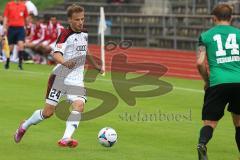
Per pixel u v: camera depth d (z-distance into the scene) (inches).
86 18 3993.6
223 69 884.0
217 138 1144.2
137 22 3772.1
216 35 893.8
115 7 4067.4
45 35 2655.0
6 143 1034.1
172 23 3604.8
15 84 1877.5
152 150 1018.1
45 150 986.1
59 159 922.7
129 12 4018.2
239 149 935.7
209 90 887.1
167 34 3631.9
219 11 904.9
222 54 887.1
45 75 2144.4
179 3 3818.9
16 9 2358.5
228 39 891.4
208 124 883.4
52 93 987.9
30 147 1005.8
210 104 879.7
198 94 1766.7
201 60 872.3
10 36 2358.5
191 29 3501.5
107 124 1258.6
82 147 1019.3
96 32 3905.0
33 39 2667.3
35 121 1002.7
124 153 984.3
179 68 2664.9
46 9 4296.3
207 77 893.2
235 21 3068.4
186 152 1010.7
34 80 1987.0
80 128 1205.1
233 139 1136.8
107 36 3836.1
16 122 1246.3
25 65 2532.0
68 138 976.3
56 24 2635.3
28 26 2657.5
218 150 1039.0
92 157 943.0
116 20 3853.3
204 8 3619.6
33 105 1475.1
